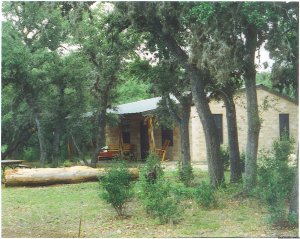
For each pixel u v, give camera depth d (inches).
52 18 1107.9
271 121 1208.2
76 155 1330.0
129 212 486.3
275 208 405.7
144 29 618.5
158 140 1272.1
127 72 919.7
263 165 547.2
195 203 516.1
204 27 500.7
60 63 1097.4
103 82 946.1
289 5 464.4
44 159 1130.7
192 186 655.1
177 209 459.8
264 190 451.2
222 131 1178.6
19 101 1172.5
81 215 486.9
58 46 1157.1
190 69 609.3
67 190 688.4
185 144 775.7
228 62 498.9
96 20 863.1
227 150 905.5
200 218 449.1
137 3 568.1
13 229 419.5
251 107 555.5
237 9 467.2
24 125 1187.9
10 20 1147.3
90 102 1101.7
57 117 1122.7
